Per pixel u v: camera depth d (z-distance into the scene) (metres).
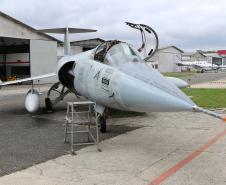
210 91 21.31
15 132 9.15
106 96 7.59
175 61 88.62
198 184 5.06
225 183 5.10
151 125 10.01
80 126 9.89
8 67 39.22
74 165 6.06
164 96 6.16
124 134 8.73
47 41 36.16
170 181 5.20
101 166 5.99
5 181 5.22
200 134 8.66
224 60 116.50
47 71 36.38
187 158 6.45
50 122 10.73
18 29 33.97
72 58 10.63
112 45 8.28
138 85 6.63
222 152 6.86
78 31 15.70
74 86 9.90
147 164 6.09
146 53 10.64
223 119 5.41
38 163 6.18
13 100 18.20
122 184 5.08
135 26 10.38
